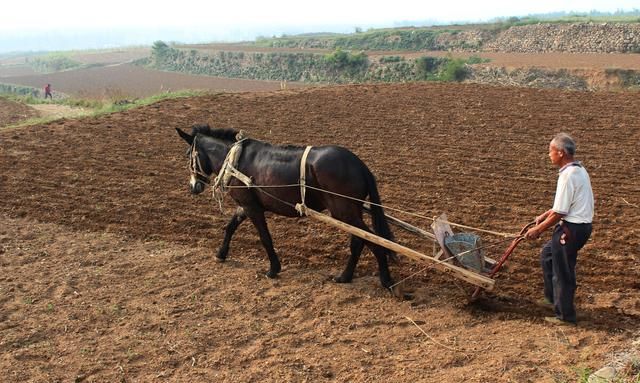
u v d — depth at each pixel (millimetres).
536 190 10375
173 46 97375
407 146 13547
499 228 8742
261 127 15734
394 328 6070
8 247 8406
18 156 13258
